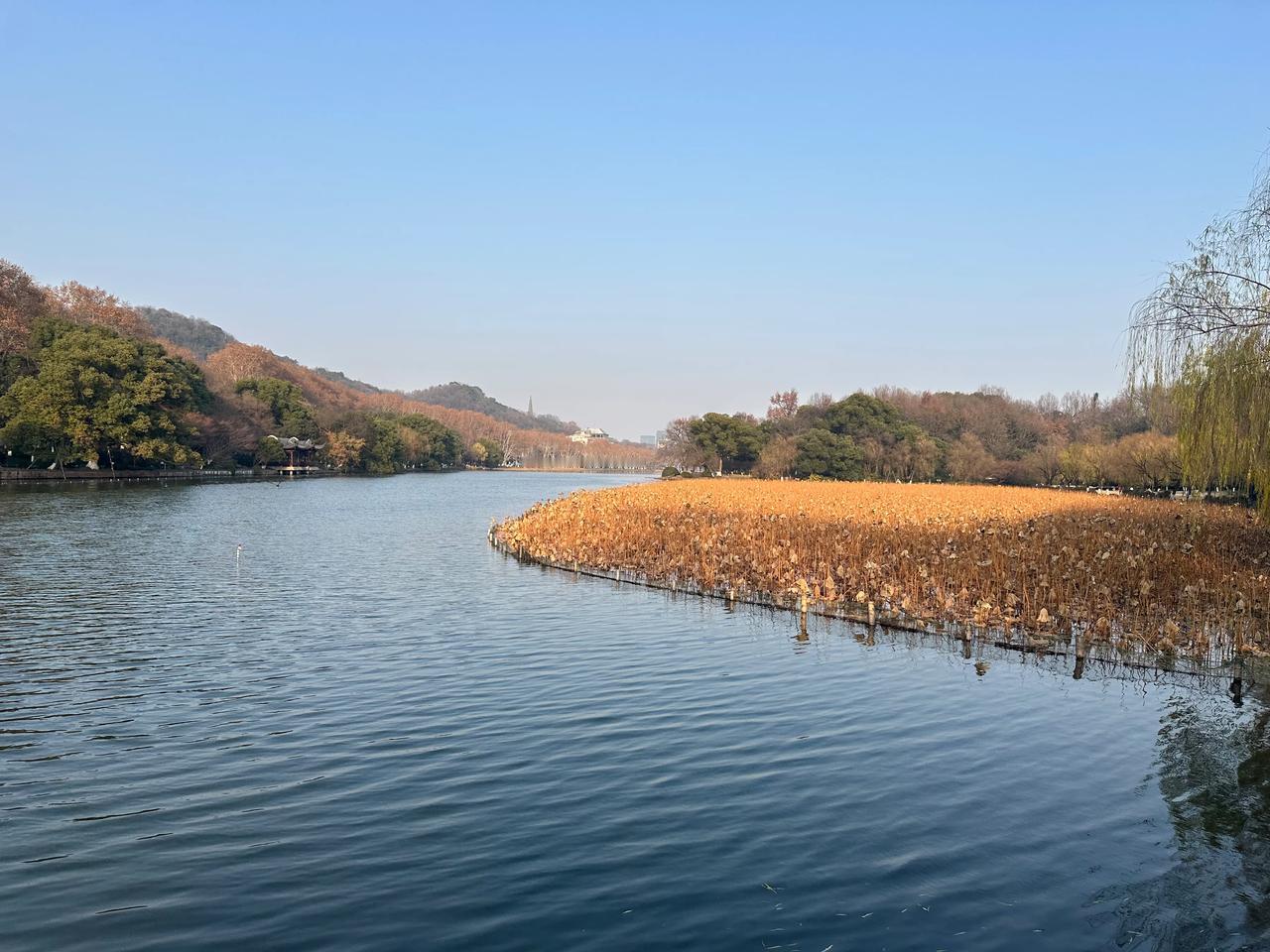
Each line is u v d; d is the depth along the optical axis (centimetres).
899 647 2220
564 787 1286
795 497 6081
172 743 1475
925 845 1109
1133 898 983
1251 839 1137
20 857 1066
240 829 1143
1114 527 3878
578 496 6756
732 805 1225
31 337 9625
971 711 1684
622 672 1955
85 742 1480
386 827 1148
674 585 3153
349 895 974
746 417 19725
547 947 877
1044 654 2134
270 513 6688
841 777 1335
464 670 1967
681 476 15225
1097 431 11906
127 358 9612
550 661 2055
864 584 2858
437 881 1009
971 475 12469
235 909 945
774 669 1989
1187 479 2691
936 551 3091
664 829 1147
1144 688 1856
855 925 922
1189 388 2586
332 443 15750
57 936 892
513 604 2830
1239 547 3353
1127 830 1160
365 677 1900
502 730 1548
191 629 2400
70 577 3259
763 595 2930
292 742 1482
